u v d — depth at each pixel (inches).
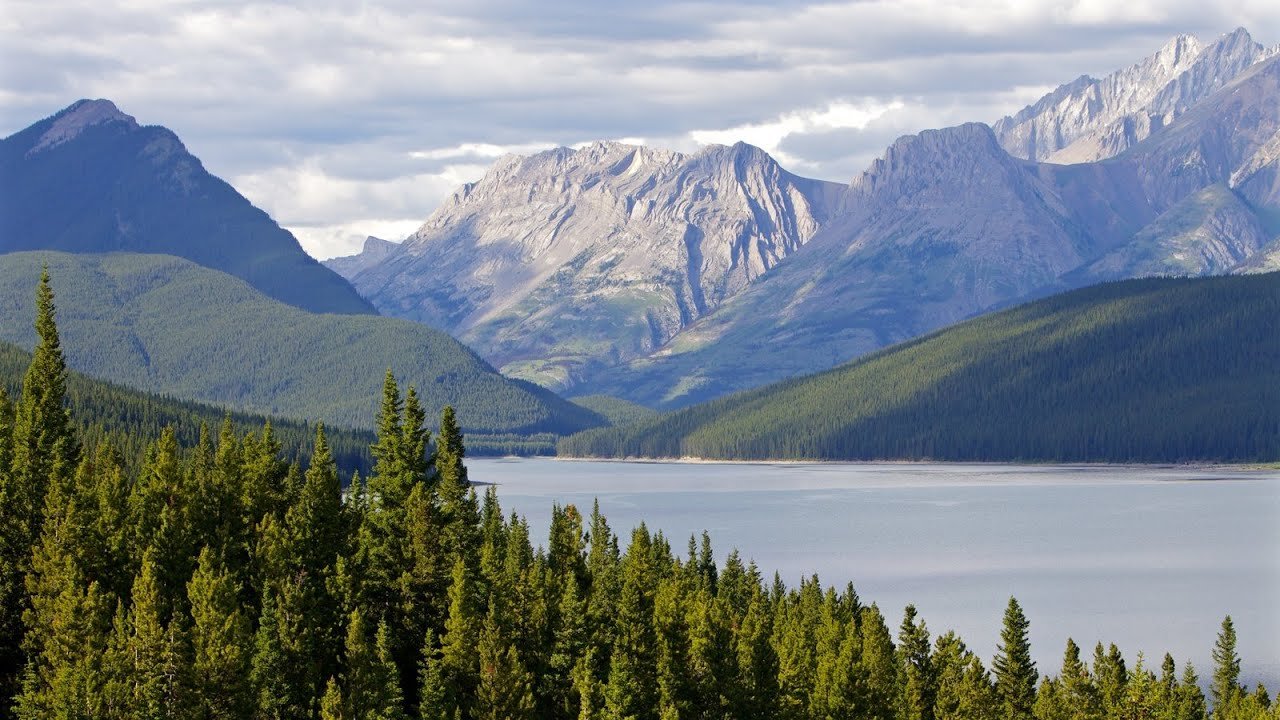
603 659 5457.7
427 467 5905.5
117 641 4328.3
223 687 4306.1
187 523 5108.3
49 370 5753.0
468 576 5187.0
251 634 4611.2
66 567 4596.5
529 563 6535.4
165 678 4288.9
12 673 4707.2
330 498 5408.5
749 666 5378.9
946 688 5551.2
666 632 5265.8
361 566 5369.1
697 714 5260.8
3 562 4921.3
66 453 5669.3
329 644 4911.4
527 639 5502.0
